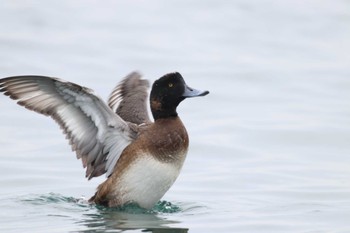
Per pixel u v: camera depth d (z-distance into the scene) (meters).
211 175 12.91
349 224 10.12
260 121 16.12
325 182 12.49
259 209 10.97
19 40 22.08
